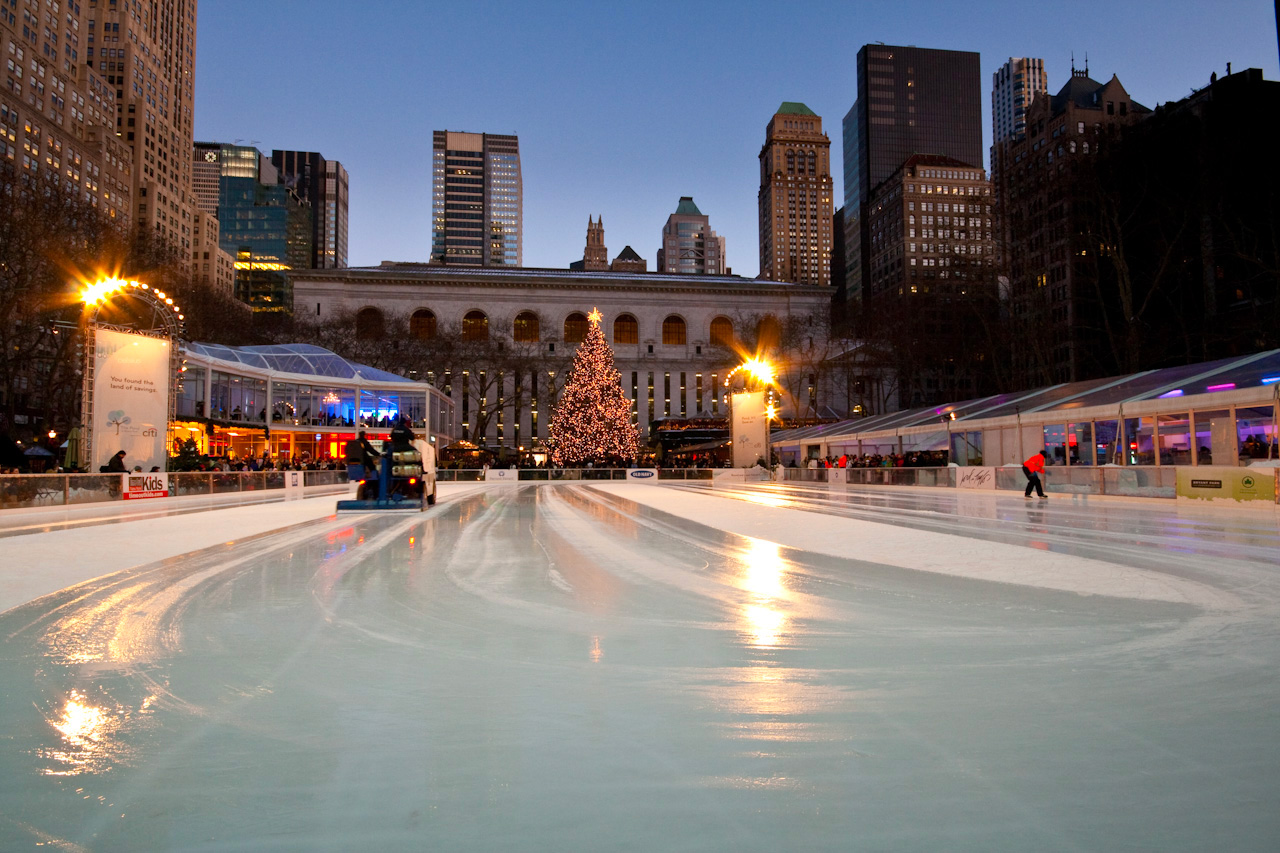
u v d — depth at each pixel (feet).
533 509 67.92
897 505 69.56
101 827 8.80
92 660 16.15
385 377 201.77
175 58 490.90
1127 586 24.56
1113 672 14.74
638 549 36.63
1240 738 11.25
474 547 37.68
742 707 12.91
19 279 139.64
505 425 336.70
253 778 10.14
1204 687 13.70
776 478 152.05
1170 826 8.63
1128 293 153.69
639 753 10.94
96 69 428.56
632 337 345.92
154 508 70.08
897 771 10.23
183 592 24.56
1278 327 136.87
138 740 11.55
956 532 42.52
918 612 20.88
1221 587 24.25
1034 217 185.68
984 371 233.14
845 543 38.04
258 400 164.25
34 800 9.54
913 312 249.75
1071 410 97.50
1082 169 170.91
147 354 87.56
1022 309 191.21
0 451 75.41
